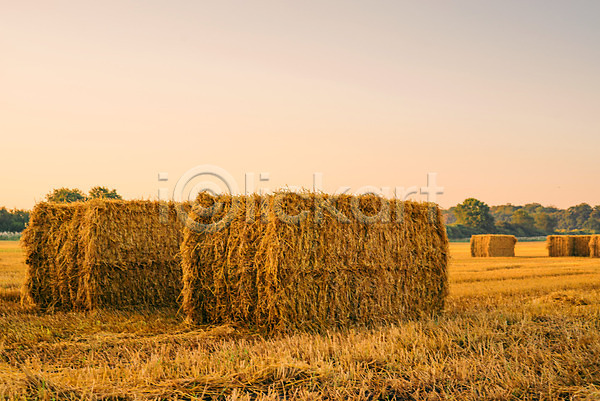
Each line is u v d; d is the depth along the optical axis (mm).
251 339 7273
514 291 12664
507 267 21953
